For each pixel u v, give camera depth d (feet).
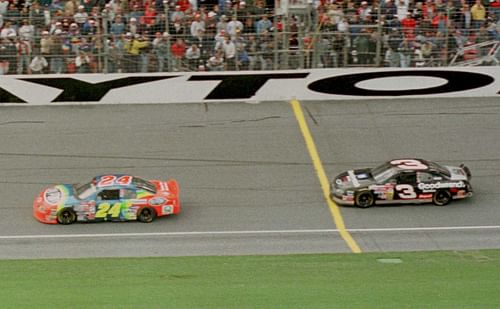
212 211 299.79
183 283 223.51
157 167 336.90
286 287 218.18
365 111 392.68
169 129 373.81
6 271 240.73
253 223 288.92
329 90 407.85
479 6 413.18
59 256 260.01
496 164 337.31
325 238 275.18
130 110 397.19
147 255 260.01
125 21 409.08
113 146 356.59
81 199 290.15
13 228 286.25
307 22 410.72
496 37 410.11
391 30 408.67
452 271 235.61
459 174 306.35
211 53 406.82
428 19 410.93
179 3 418.51
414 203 302.66
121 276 232.32
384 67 408.46
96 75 404.36
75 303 205.98
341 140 361.10
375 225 286.05
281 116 387.14
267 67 409.69
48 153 349.61
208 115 390.42
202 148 354.33
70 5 413.18
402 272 234.17
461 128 371.56
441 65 411.34
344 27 407.85
